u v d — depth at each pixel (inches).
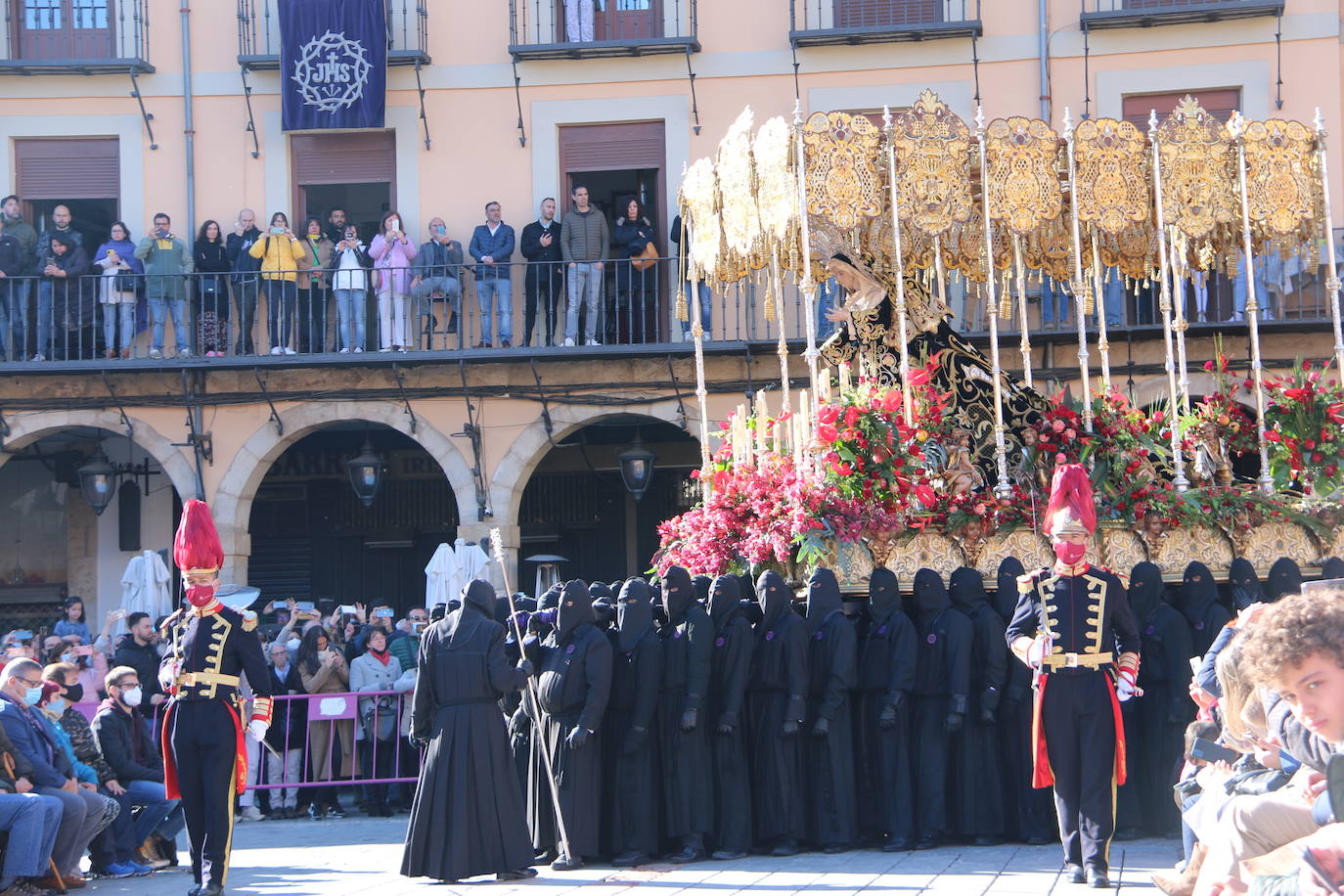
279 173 788.6
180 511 832.3
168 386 758.5
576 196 749.9
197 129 791.1
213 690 351.9
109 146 795.4
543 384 754.2
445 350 743.1
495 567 748.0
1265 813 169.3
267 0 786.2
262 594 863.7
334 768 581.0
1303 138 429.4
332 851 453.4
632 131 785.6
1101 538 407.5
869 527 394.9
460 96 786.2
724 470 439.5
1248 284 428.8
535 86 784.3
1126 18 743.1
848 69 768.9
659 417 749.9
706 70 775.7
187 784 351.9
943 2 768.3
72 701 455.5
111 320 757.3
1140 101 757.9
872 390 415.2
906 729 380.2
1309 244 445.4
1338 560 401.1
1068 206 470.9
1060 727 320.5
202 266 761.6
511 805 358.0
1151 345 716.0
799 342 732.7
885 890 321.4
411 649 597.9
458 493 757.9
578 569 862.5
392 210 791.7
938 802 377.1
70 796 384.2
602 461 860.0
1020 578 331.9
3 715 384.5
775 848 380.2
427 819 354.0
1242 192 424.8
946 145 422.3
